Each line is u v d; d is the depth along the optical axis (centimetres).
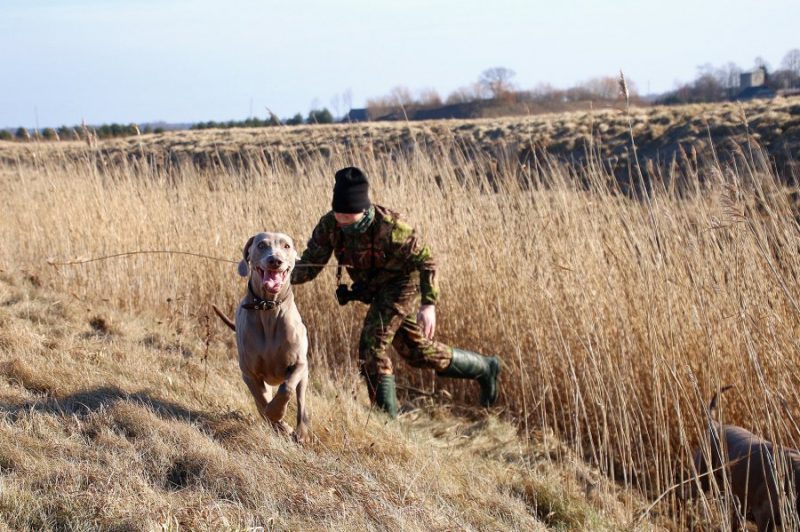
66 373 479
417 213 681
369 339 522
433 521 358
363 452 434
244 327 436
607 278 544
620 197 601
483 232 654
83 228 791
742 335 458
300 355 438
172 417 429
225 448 404
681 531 430
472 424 559
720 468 401
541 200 638
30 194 954
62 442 380
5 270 768
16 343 524
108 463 362
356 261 516
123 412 420
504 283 614
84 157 958
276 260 406
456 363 562
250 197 764
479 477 442
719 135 1589
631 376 504
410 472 416
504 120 2011
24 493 320
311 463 394
